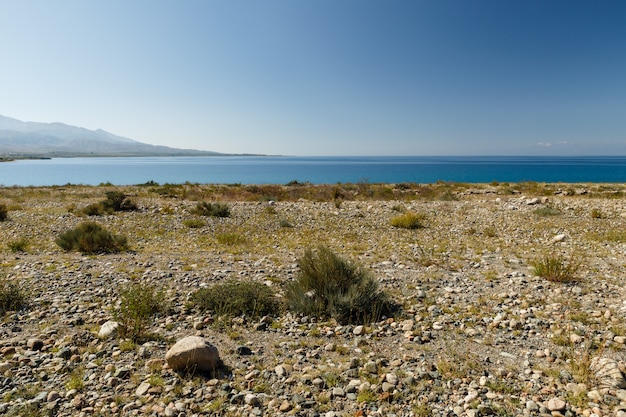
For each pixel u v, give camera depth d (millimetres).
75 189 39719
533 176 91000
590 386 4570
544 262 10664
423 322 6832
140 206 24578
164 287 8602
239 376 5012
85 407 4234
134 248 13547
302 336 6363
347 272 8094
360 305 7238
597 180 72625
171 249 13383
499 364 5273
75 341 5863
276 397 4531
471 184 42469
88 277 9391
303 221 19500
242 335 6352
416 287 8812
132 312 6266
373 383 4793
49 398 4332
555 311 7133
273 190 36125
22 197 30688
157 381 4750
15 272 9828
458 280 9398
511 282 9070
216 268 10469
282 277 9594
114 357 5391
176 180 86500
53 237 15375
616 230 15672
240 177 100438
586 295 8039
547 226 16922
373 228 17578
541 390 4555
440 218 19828
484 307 7488
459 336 6223
